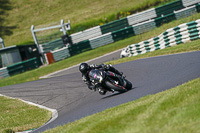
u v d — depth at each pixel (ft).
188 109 45.78
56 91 145.07
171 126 41.55
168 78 92.89
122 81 92.27
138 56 173.27
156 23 277.85
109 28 303.68
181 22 212.02
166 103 51.88
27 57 318.86
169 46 164.96
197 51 122.62
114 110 64.54
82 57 260.21
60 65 256.11
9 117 113.91
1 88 198.70
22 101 141.49
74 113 90.99
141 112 52.70
